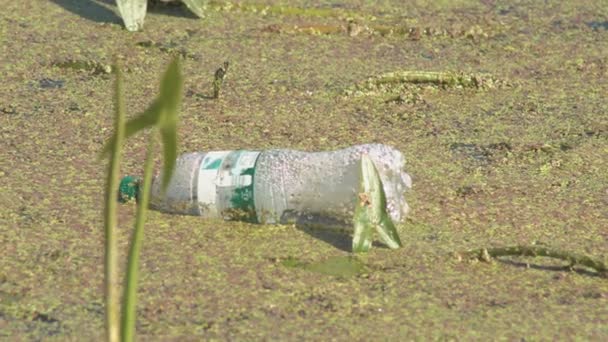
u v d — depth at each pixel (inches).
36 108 332.2
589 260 244.5
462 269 244.5
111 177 165.9
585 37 416.2
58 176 285.9
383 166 258.2
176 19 410.3
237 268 241.6
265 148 308.5
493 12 438.0
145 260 243.1
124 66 367.9
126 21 395.2
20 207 267.7
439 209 273.9
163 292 231.1
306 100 347.3
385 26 413.1
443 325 221.8
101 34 392.5
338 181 254.5
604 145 320.5
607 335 220.1
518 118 340.8
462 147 315.9
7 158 295.3
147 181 171.3
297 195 257.1
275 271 240.7
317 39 401.7
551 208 277.1
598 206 279.1
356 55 389.1
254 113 335.3
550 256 248.2
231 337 215.2
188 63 373.1
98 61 370.3
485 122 336.5
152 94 347.6
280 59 381.1
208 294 231.0
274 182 257.8
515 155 310.7
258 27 408.8
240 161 262.1
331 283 236.7
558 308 229.9
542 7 445.7
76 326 218.7
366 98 351.6
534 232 263.7
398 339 216.2
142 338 213.6
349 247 251.9
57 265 241.4
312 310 225.9
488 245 255.6
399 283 237.5
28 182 281.4
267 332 217.2
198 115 331.3
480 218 269.9
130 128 165.5
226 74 365.1
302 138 317.4
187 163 263.4
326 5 432.5
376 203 250.7
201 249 249.0
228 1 424.8
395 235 252.1
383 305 228.5
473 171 298.4
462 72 366.6
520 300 232.7
